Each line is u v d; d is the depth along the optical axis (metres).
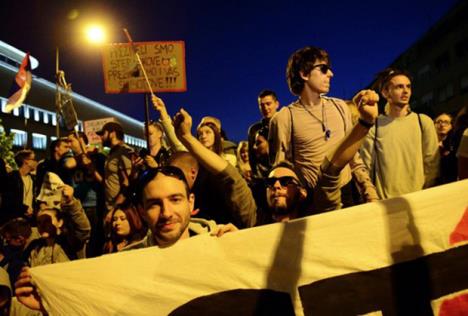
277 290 1.89
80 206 3.69
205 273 1.90
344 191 2.96
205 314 1.88
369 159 3.14
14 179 5.14
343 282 1.89
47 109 30.09
